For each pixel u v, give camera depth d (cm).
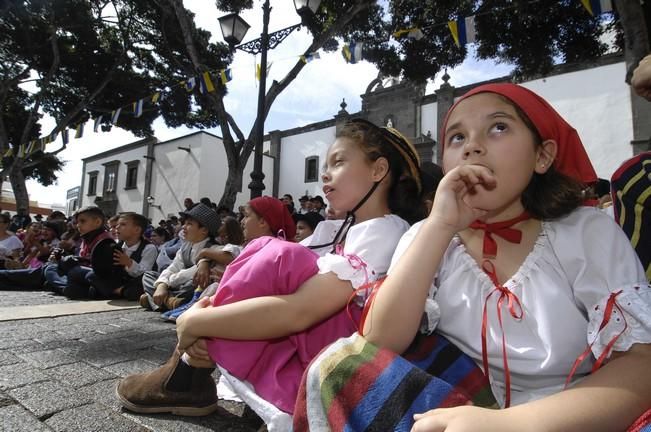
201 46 1106
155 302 359
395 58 852
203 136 2061
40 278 527
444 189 86
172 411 148
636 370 67
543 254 87
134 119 1336
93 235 475
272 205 276
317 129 2123
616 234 84
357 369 76
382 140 140
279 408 104
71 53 1261
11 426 134
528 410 63
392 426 69
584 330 82
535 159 88
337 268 110
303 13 658
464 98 92
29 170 1806
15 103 1490
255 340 111
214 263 309
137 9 1111
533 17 630
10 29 1216
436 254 82
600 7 404
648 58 121
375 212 137
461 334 90
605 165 1263
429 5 734
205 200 895
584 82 1336
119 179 2503
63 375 187
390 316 80
